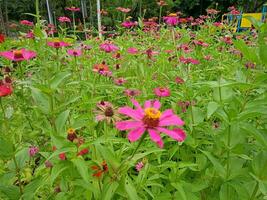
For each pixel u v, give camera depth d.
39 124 0.47
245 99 0.37
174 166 0.37
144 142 0.46
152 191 0.39
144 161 0.39
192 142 0.41
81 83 0.57
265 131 0.35
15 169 0.36
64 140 0.30
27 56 0.53
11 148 0.33
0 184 0.35
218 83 0.34
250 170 0.36
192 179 0.43
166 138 0.47
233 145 0.35
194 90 0.54
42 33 0.48
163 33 1.06
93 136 0.39
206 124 0.43
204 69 0.75
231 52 0.92
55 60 0.68
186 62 0.70
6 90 0.41
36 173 0.39
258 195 0.35
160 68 0.74
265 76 0.32
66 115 0.35
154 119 0.26
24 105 0.55
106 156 0.28
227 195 0.35
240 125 0.32
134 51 0.78
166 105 0.62
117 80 0.65
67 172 0.31
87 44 0.97
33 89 0.39
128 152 0.42
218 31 1.31
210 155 0.35
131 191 0.28
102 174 0.30
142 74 0.67
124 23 1.11
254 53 0.33
